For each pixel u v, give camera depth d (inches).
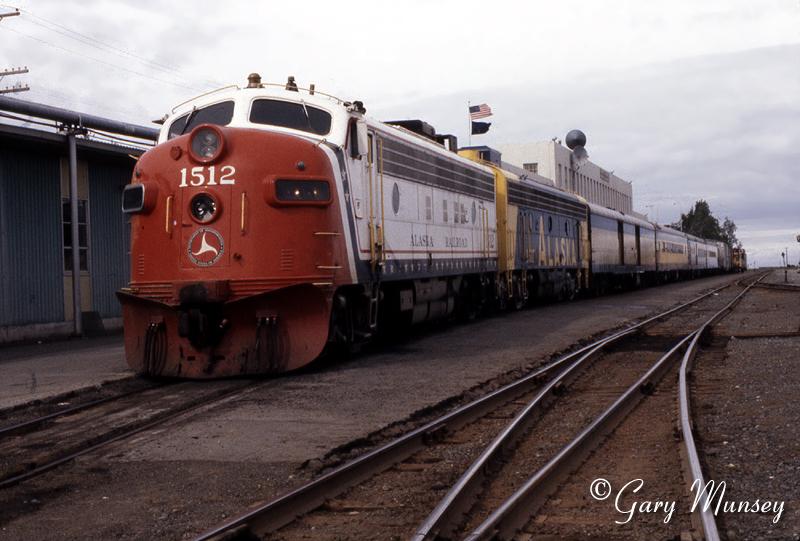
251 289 446.3
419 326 745.0
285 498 216.4
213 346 451.2
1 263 724.0
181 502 236.8
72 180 760.3
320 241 459.2
